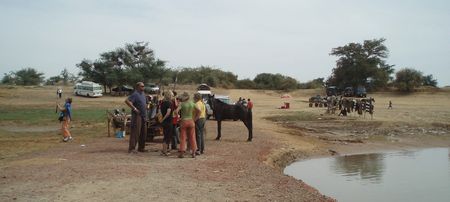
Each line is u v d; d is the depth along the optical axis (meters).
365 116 41.06
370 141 26.53
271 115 42.75
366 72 97.69
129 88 79.19
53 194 8.77
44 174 10.75
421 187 13.30
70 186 9.45
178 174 11.05
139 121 14.71
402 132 31.09
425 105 64.81
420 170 16.66
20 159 13.80
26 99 63.47
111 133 22.69
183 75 108.88
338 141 25.86
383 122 35.88
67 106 19.50
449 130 32.22
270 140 21.48
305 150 20.78
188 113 13.81
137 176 10.59
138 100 14.69
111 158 13.48
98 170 11.30
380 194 12.34
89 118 33.28
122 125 20.80
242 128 26.91
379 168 17.08
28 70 114.94
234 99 80.88
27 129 25.83
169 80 88.19
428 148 24.55
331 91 93.31
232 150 16.48
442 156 21.05
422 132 31.19
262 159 15.54
